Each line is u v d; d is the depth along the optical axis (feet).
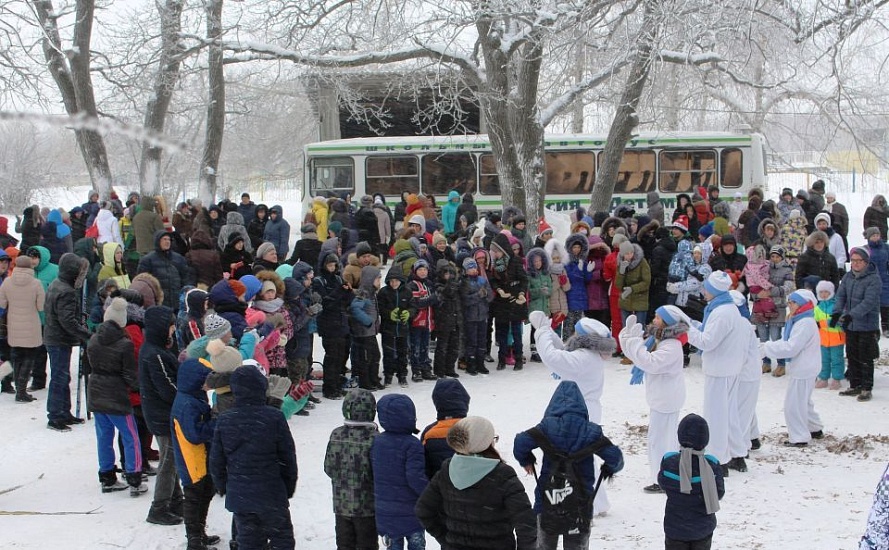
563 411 20.27
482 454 17.34
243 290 33.30
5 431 36.70
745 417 31.53
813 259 47.06
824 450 32.99
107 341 29.09
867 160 67.56
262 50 66.28
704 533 19.44
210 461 21.66
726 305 30.04
